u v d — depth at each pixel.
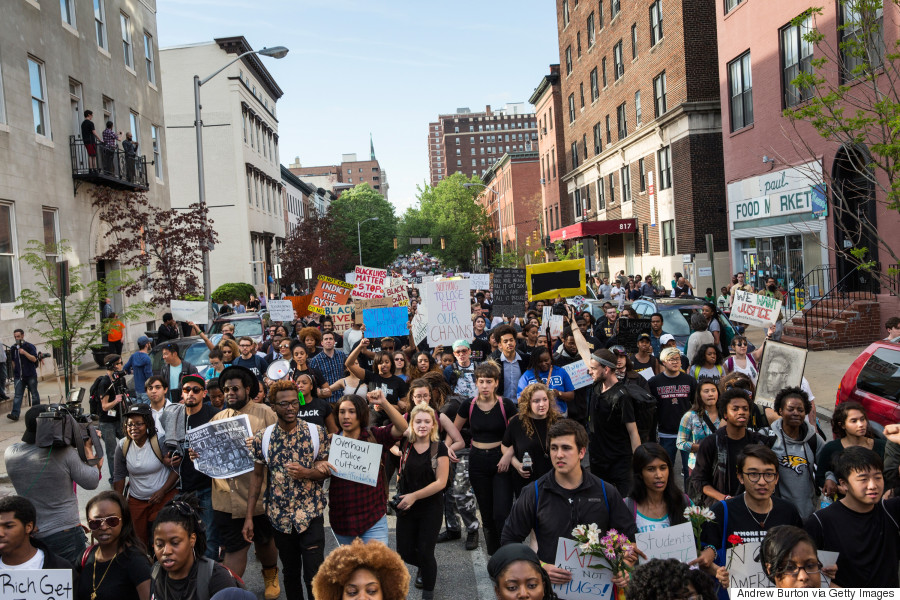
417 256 103.69
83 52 25.38
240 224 49.22
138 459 6.61
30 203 21.12
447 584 6.94
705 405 7.34
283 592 6.86
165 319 19.73
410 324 15.03
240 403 7.01
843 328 18.91
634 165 39.88
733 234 26.66
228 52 49.00
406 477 6.41
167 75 49.19
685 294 26.72
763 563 3.88
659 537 4.45
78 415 6.23
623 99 40.91
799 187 21.52
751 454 4.64
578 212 54.31
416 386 7.43
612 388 7.42
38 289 20.92
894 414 7.90
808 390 8.10
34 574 4.31
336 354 11.84
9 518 4.38
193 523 4.26
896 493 5.23
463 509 7.92
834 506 4.62
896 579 4.54
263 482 6.37
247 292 41.03
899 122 11.65
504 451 6.89
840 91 13.15
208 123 49.00
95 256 25.00
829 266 20.08
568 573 4.38
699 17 31.17
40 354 16.69
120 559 4.52
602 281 41.12
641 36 36.94
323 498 6.18
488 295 25.89
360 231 104.62
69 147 23.81
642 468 4.85
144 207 29.62
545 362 8.77
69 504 5.96
